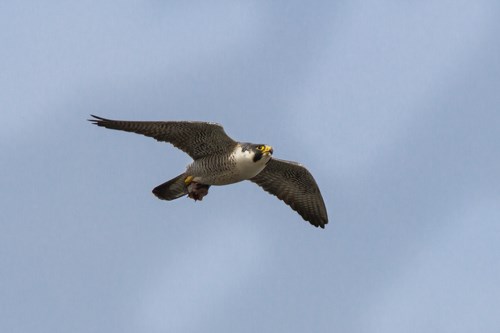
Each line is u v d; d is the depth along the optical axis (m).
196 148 17.34
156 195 18.17
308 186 19.30
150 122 16.73
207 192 17.81
